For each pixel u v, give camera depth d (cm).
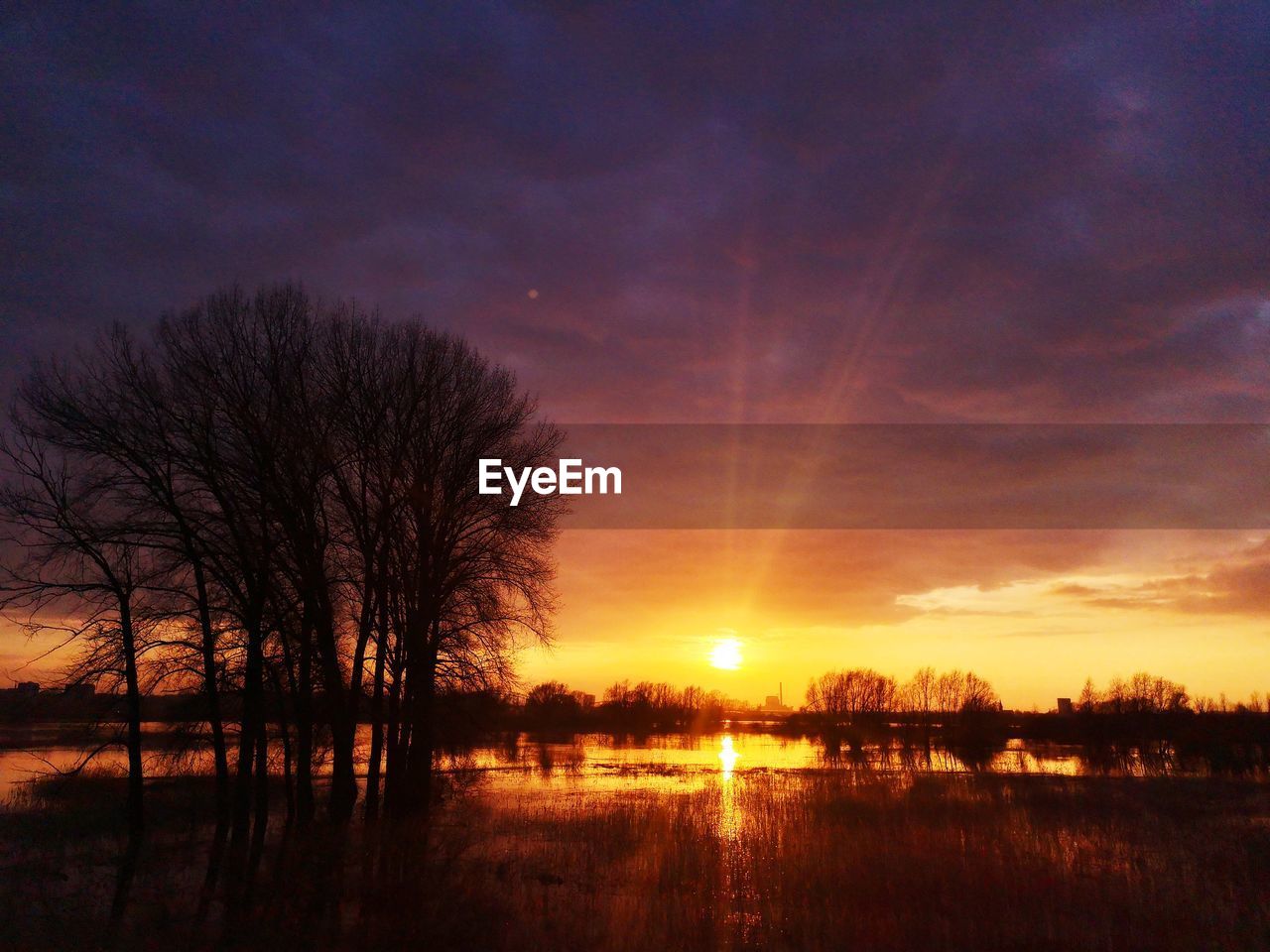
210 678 2792
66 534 2650
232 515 2747
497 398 3362
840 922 1783
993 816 3275
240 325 2839
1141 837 2814
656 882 2161
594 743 10238
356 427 2984
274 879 2112
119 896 2022
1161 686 8519
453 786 3912
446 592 3133
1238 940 1670
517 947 1642
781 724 17950
